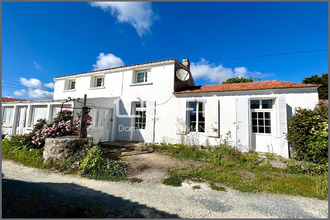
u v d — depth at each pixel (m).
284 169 4.81
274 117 6.63
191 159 5.98
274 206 2.88
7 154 5.70
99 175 4.11
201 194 3.32
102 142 8.51
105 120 9.03
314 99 6.01
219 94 7.54
